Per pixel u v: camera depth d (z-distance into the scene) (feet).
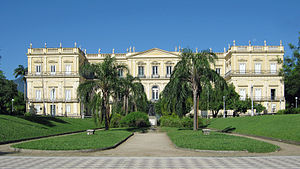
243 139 68.54
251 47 224.12
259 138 80.74
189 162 40.73
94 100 104.01
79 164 39.06
